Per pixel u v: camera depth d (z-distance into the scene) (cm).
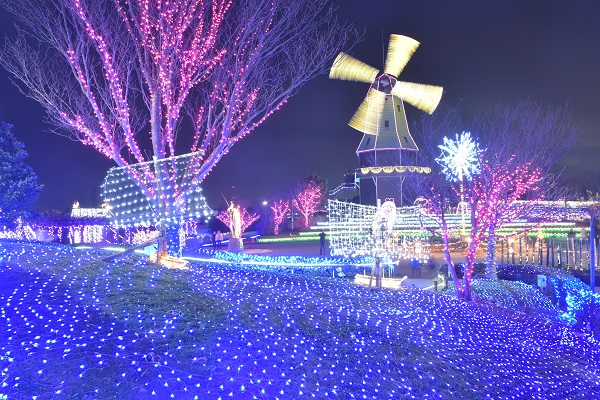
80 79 1700
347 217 1706
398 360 892
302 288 1429
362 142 5188
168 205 1421
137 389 609
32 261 1086
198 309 912
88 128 1803
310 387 714
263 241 4600
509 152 1930
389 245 1652
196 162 1491
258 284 1316
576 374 1081
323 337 916
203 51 1778
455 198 2339
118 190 1409
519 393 893
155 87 1780
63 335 709
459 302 1559
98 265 1114
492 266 2098
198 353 729
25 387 570
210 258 2136
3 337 680
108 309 830
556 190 2917
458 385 860
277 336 862
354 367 816
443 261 2859
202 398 616
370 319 1112
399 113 5028
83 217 3612
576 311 1677
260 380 691
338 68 4869
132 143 1745
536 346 1234
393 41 5034
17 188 1712
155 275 1098
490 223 1773
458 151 2111
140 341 731
